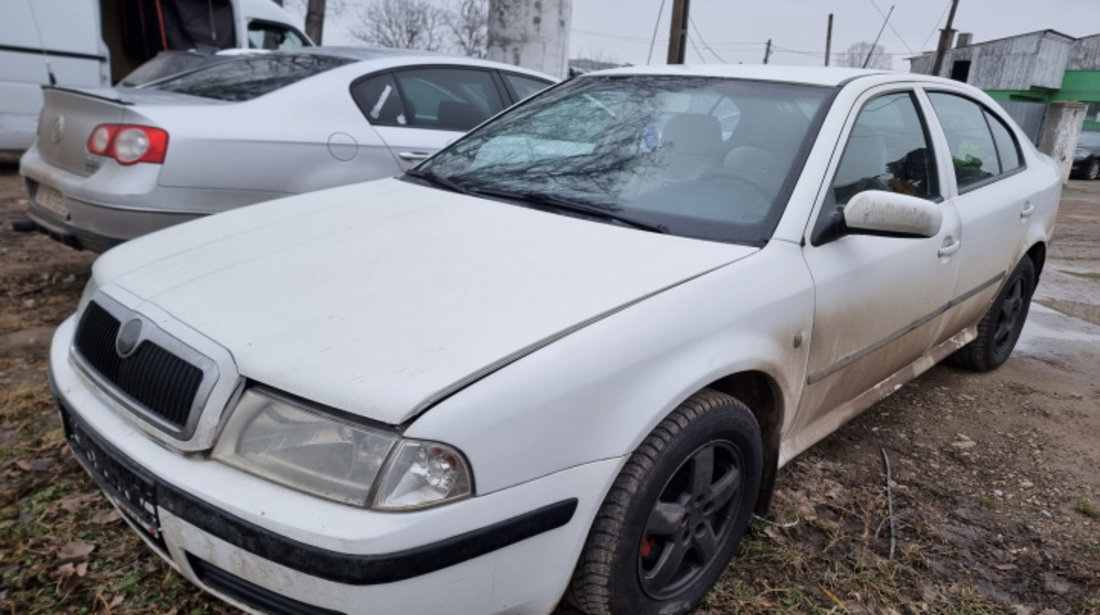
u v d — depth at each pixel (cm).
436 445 169
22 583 233
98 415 206
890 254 286
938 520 298
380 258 230
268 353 185
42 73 838
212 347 190
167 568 243
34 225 463
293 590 171
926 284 314
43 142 458
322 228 259
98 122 406
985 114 397
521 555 183
